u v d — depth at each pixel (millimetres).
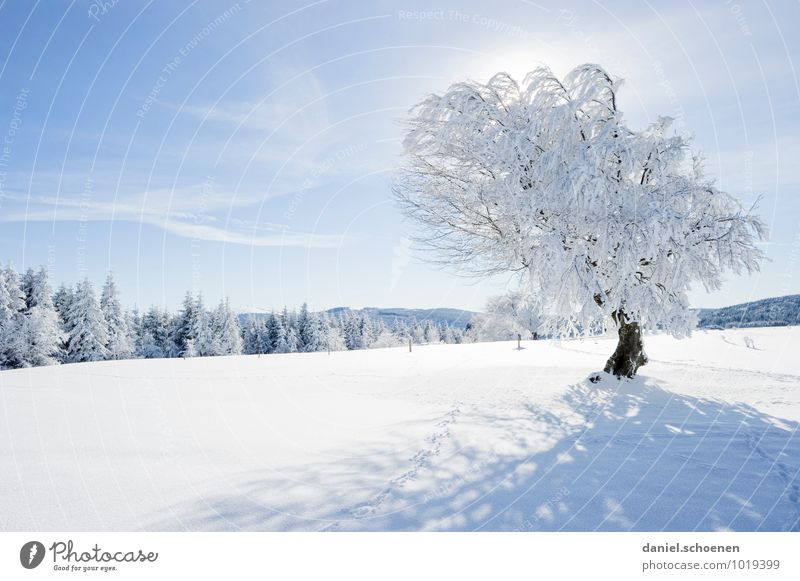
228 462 6574
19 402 11500
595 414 9133
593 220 10969
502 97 13062
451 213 13602
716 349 19969
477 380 14680
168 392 14273
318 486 5496
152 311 60969
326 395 13516
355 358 25656
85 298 44188
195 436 8266
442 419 9336
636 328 12766
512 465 6086
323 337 70375
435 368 18828
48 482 5641
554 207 11102
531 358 20031
